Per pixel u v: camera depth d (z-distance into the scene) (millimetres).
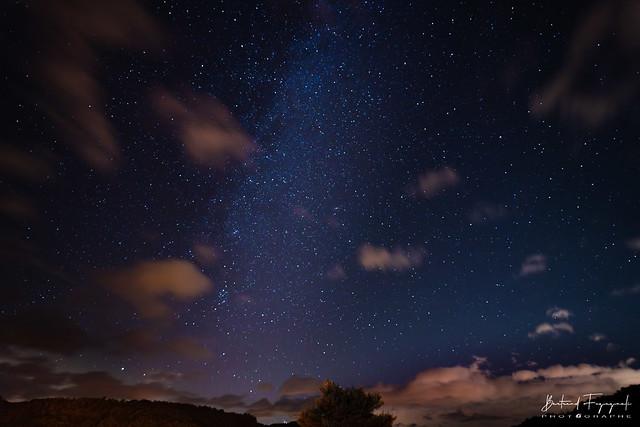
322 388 13844
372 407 13523
